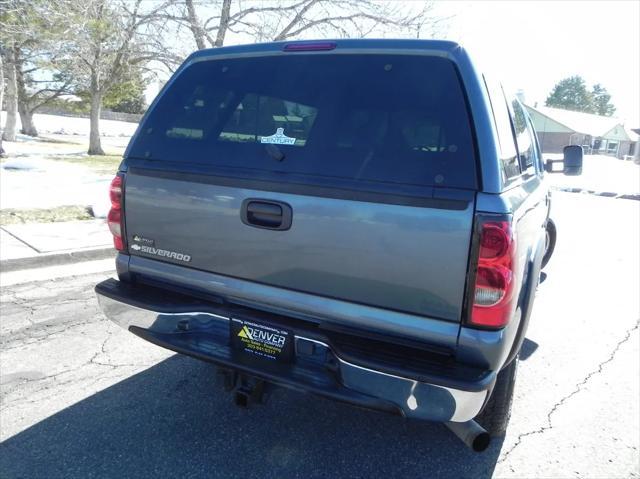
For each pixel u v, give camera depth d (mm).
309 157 2393
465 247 2049
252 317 2502
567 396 3475
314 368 2385
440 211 2080
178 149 2766
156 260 2836
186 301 2713
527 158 3287
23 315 4531
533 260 2512
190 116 2830
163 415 3072
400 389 2133
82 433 2873
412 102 2312
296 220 2354
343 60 2531
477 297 2057
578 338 4477
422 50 2361
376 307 2244
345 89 2475
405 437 2955
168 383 3443
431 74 2318
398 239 2146
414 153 2215
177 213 2697
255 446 2818
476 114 2166
